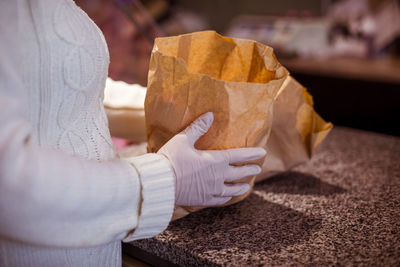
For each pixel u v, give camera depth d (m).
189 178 0.73
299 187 0.95
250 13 3.68
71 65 0.67
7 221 0.57
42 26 0.64
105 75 0.75
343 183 0.96
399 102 2.65
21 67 0.63
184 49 0.82
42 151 0.60
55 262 0.70
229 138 0.77
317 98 2.93
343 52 3.46
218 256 0.71
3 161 0.55
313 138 0.95
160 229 0.71
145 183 0.68
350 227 0.78
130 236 0.69
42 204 0.58
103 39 0.74
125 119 1.01
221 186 0.76
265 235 0.76
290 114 0.91
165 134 0.79
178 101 0.76
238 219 0.81
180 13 3.62
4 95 0.57
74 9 0.71
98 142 0.74
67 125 0.70
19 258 0.68
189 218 0.82
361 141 1.26
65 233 0.62
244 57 0.83
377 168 1.05
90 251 0.73
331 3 3.43
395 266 0.68
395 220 0.80
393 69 2.81
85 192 0.61
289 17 3.48
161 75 0.76
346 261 0.69
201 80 0.73
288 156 0.95
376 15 3.30
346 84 2.79
